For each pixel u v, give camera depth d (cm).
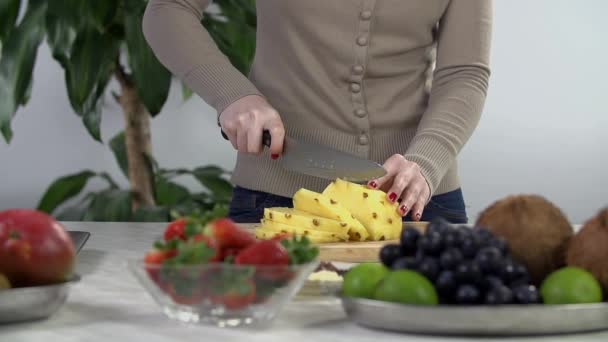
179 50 162
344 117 166
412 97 171
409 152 155
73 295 95
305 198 139
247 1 292
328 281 92
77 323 80
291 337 74
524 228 85
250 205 170
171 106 350
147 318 82
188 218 81
